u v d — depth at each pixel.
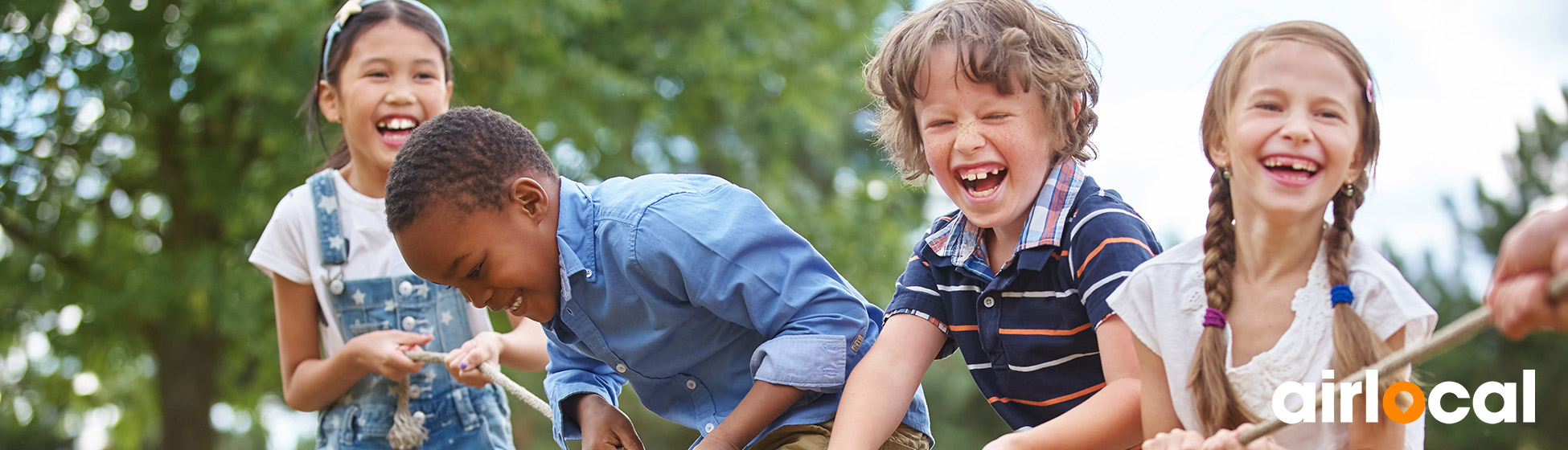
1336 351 1.99
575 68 9.28
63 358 10.59
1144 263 2.19
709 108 10.70
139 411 12.94
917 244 2.72
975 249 2.58
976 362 2.61
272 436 15.20
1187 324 2.13
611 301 2.59
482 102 8.76
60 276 10.02
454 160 2.44
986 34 2.40
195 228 9.99
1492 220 18.73
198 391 10.29
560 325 2.75
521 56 8.90
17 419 12.87
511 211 2.50
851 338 2.53
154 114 9.21
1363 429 2.01
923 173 2.68
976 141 2.39
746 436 2.45
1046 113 2.44
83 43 9.36
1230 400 2.07
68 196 10.02
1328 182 1.96
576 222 2.60
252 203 9.13
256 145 9.67
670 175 2.69
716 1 10.25
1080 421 2.27
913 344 2.60
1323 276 2.05
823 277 2.55
